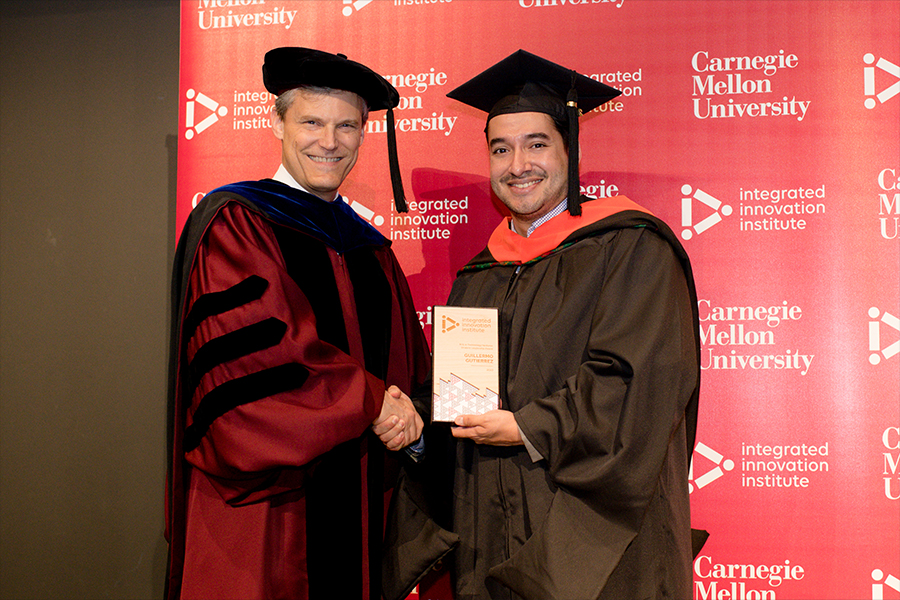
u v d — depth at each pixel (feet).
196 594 6.22
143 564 9.87
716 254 9.07
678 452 6.82
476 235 9.53
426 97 9.66
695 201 9.13
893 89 8.93
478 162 9.56
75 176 10.30
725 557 8.82
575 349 6.62
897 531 8.57
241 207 6.89
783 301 8.93
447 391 6.54
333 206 7.62
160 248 10.19
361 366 6.65
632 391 6.01
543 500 6.43
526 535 6.48
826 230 8.91
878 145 8.91
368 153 9.75
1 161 10.30
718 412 8.96
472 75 9.59
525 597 6.03
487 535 6.70
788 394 8.86
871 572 8.57
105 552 9.93
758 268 8.99
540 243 7.11
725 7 9.22
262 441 6.05
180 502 6.61
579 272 6.75
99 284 10.25
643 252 6.66
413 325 8.34
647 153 9.23
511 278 7.22
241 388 6.20
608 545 5.94
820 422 8.79
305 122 7.22
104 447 10.06
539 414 6.22
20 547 10.05
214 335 6.34
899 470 8.62
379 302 7.68
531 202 7.17
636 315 6.34
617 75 9.34
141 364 10.09
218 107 9.96
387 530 7.49
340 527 6.95
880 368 8.73
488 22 9.60
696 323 7.05
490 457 6.81
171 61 10.43
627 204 7.16
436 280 9.57
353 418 6.20
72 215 10.29
